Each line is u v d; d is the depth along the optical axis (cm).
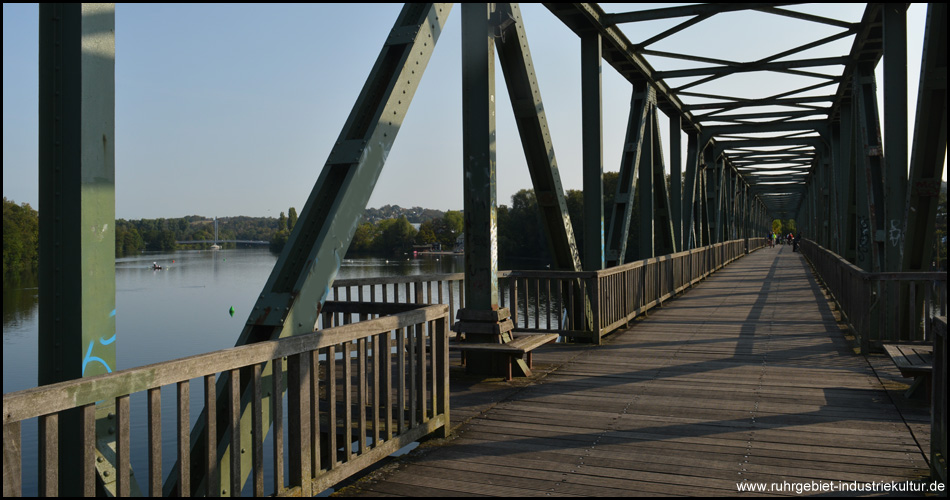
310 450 324
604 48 1091
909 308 764
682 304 1282
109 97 275
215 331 3130
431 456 408
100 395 220
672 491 346
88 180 266
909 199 828
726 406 522
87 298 264
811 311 1141
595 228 983
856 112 1234
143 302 4569
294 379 315
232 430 276
